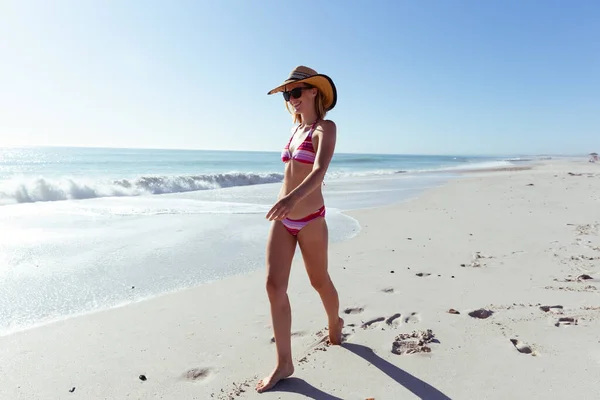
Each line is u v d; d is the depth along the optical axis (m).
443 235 6.61
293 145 2.65
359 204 10.87
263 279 4.46
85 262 5.00
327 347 2.83
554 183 16.03
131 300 3.83
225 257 5.33
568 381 2.30
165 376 2.50
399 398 2.20
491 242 6.02
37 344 2.92
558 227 7.05
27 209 9.23
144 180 14.18
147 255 5.36
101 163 37.22
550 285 4.02
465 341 2.85
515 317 3.24
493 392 2.22
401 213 9.05
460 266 4.79
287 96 2.64
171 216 8.37
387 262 4.99
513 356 2.62
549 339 2.84
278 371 2.38
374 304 3.60
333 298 2.76
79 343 2.94
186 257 5.30
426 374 2.44
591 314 3.23
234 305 3.68
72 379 2.47
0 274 4.48
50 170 26.27
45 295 3.91
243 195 12.91
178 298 3.86
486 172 28.27
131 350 2.83
